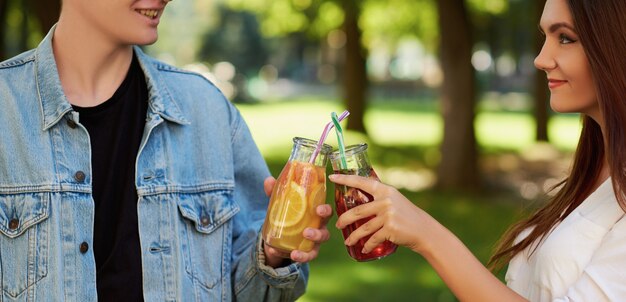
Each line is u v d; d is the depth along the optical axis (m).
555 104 1.75
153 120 1.80
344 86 15.89
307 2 15.49
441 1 9.87
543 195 2.19
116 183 1.78
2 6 8.44
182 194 1.83
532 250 1.89
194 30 38.19
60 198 1.71
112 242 1.77
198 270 1.84
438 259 1.62
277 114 22.06
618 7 1.58
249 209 2.03
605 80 1.61
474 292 1.61
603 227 1.71
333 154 1.72
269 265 1.87
